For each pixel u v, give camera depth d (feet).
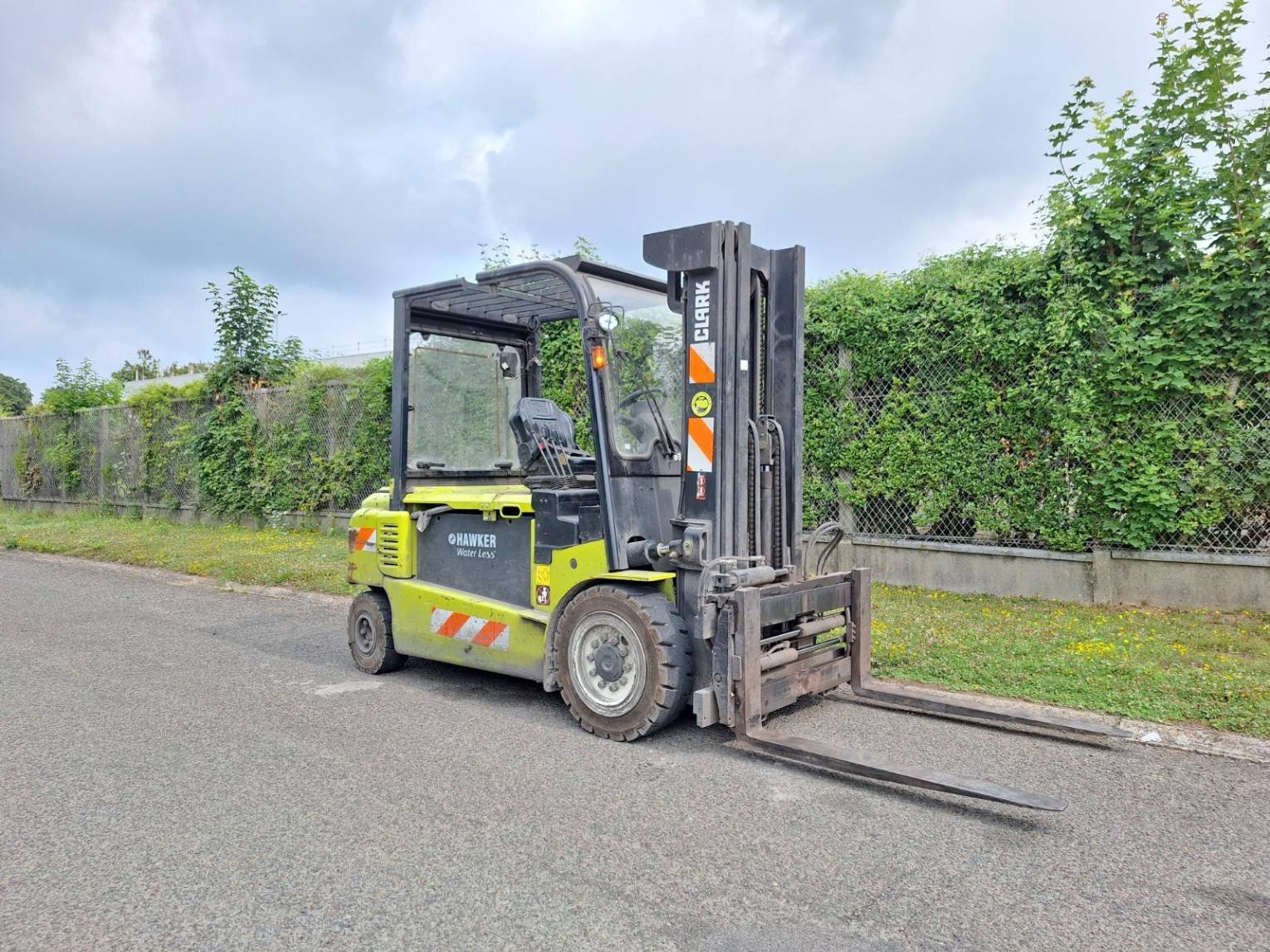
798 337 16.38
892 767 12.17
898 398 26.76
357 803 12.14
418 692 17.90
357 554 20.18
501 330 20.65
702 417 14.73
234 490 48.49
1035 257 24.54
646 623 14.23
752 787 12.69
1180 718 15.16
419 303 18.72
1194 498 22.18
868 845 10.80
